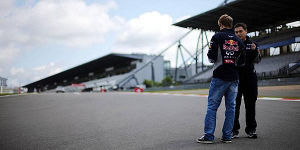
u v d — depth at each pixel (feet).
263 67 109.91
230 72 10.91
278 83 77.51
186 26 125.70
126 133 14.12
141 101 37.24
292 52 107.34
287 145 10.19
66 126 17.67
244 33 12.54
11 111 32.07
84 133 14.73
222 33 11.12
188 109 24.02
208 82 121.70
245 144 10.57
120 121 18.80
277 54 113.91
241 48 11.36
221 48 10.93
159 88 136.87
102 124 17.79
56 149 11.28
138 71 209.36
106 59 219.00
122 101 39.22
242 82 12.17
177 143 11.19
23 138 14.17
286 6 99.09
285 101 26.25
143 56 212.84
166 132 13.84
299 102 24.81
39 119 22.47
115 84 197.67
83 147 11.39
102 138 13.09
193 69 222.07
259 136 11.98
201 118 18.22
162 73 221.66
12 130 17.19
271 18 114.11
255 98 12.01
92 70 276.62
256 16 111.14
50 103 42.91
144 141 11.93
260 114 18.52
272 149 9.69
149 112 23.52
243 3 95.55
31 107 36.70
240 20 116.16
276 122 15.23
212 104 11.07
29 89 422.41
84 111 27.43
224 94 11.35
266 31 128.16
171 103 31.27
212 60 11.03
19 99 60.54
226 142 10.94
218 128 14.25
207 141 10.88
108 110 27.22
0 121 22.53
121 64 231.91
